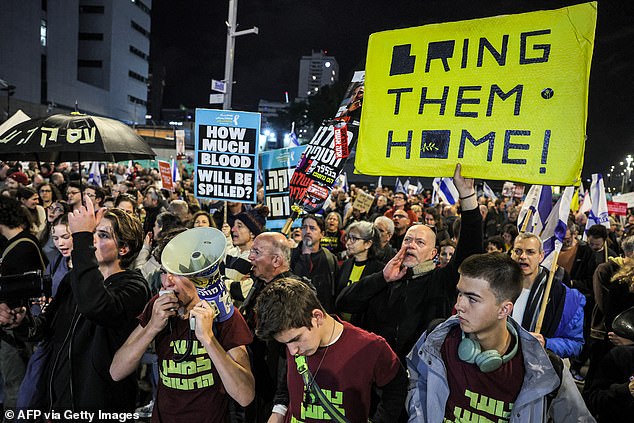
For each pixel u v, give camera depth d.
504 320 2.15
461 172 2.77
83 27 65.62
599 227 6.38
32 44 50.50
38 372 3.12
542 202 4.20
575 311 3.54
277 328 2.17
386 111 3.02
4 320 2.81
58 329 3.06
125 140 3.31
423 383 2.38
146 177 15.48
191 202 9.52
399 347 3.47
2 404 4.20
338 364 2.32
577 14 2.50
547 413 2.18
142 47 75.19
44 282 3.73
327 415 2.31
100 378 2.81
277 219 6.46
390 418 2.35
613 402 2.51
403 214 8.12
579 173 2.46
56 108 53.97
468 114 2.76
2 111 43.50
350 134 5.43
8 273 3.65
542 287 3.54
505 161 2.64
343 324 2.46
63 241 4.03
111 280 2.95
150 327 2.50
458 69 2.81
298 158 6.33
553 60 2.54
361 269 4.83
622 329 2.67
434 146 2.84
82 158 4.17
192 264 2.37
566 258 6.69
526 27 2.63
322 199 5.50
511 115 2.63
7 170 11.03
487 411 2.15
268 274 3.59
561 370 2.15
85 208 2.68
